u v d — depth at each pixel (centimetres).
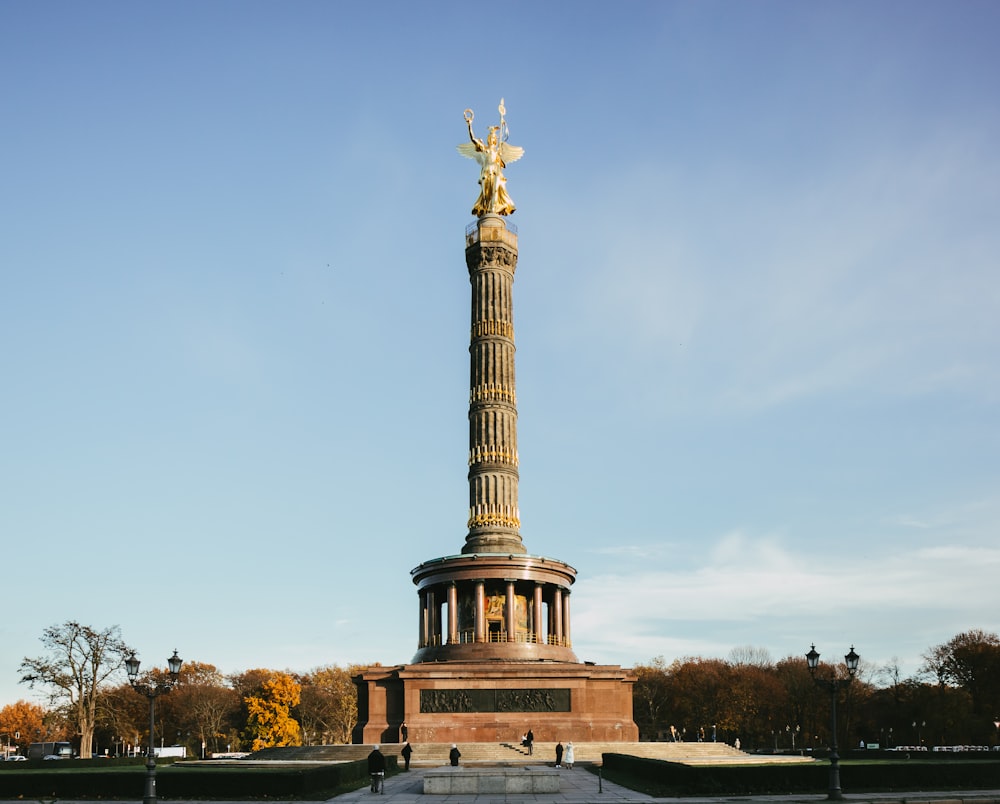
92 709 11125
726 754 7900
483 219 10156
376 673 8488
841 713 15150
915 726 14050
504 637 8944
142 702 15850
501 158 10406
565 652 9025
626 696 8581
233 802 4950
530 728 8094
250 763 7125
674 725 16975
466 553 9288
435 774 5238
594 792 5228
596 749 7775
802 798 4859
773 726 15825
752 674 16425
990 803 4572
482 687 8225
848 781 5344
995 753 9950
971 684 13612
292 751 8312
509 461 9594
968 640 14262
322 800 4969
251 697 16088
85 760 8825
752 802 4634
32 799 5256
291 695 15675
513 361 9944
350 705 16200
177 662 4734
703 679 16462
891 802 4597
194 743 17450
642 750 7712
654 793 5131
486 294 10006
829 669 15688
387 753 7788
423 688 8219
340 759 7794
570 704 8212
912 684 14850
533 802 4719
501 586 9138
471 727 8094
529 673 8244
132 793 5281
